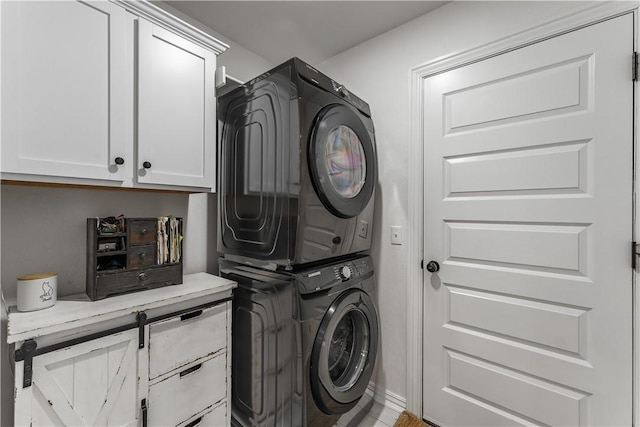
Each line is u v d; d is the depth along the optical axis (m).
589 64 1.21
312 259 1.26
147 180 1.16
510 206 1.40
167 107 1.23
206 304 1.28
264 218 1.32
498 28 1.43
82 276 1.24
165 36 1.22
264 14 1.71
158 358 1.10
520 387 1.37
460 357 1.56
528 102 1.36
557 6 1.28
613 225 1.17
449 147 1.60
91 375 0.94
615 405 1.16
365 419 1.67
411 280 1.72
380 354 1.85
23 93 0.87
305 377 1.17
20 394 0.81
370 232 1.68
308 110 1.23
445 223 1.62
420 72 1.70
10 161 0.85
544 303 1.32
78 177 0.99
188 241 1.63
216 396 1.31
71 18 0.97
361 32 1.88
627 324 1.13
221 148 1.61
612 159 1.17
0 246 1.06
